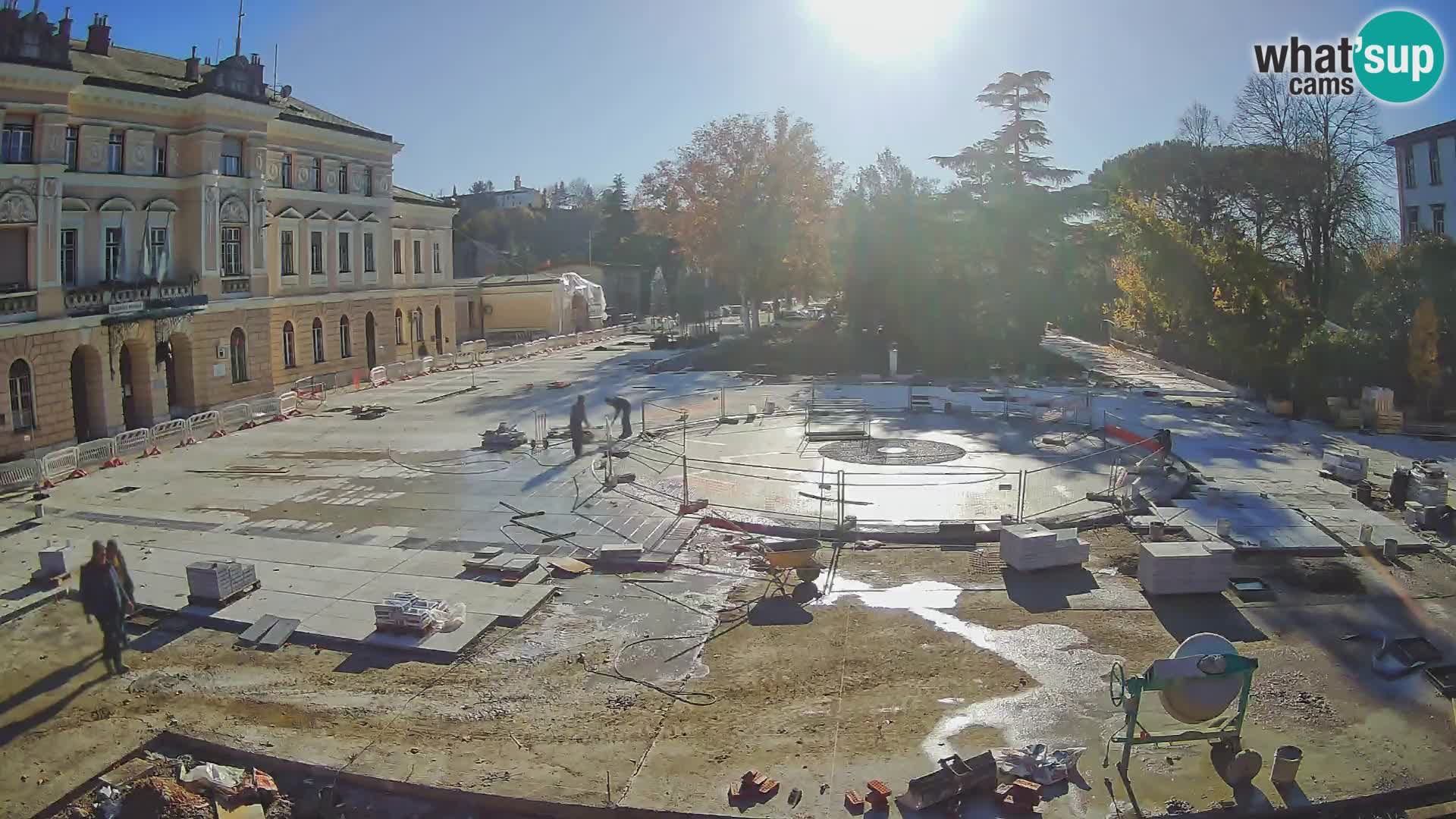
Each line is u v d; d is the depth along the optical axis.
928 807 10.43
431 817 10.74
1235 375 41.94
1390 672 13.65
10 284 30.50
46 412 30.97
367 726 12.71
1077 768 11.28
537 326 73.88
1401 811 10.51
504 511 23.06
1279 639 15.12
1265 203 55.88
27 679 14.34
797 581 18.22
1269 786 10.82
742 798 10.73
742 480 25.86
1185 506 22.50
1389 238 51.44
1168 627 15.66
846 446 30.12
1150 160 66.50
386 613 15.62
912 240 52.81
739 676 14.06
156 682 14.19
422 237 57.62
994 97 54.03
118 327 33.84
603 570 18.98
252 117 39.06
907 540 20.70
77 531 21.84
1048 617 16.22
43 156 30.44
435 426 35.00
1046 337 69.56
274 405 37.34
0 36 28.78
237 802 11.05
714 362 54.06
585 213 131.25
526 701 13.40
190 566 16.98
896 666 14.34
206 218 37.72
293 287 45.28
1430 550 19.31
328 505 23.88
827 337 57.75
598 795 10.84
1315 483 24.66
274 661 14.90
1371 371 33.94
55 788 11.36
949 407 35.84
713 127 63.22
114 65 37.25
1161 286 45.44
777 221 62.97
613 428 33.34
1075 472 26.28
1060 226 52.66
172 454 30.42
